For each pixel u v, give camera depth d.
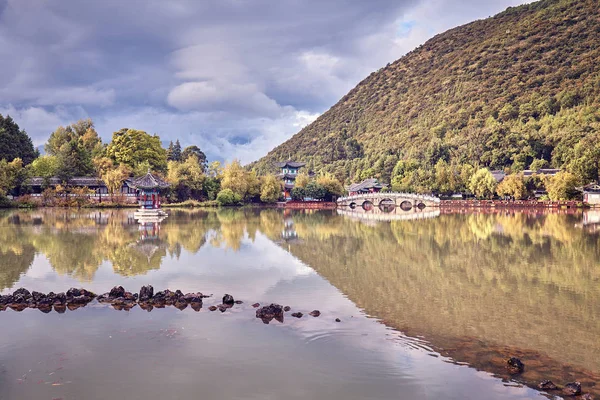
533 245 46.72
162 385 14.59
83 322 20.30
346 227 66.38
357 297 25.23
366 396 14.08
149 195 82.81
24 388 14.28
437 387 14.67
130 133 128.00
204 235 53.00
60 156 118.75
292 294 25.67
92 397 13.81
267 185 134.62
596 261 37.34
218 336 18.70
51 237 49.59
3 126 128.62
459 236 54.75
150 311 21.91
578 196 112.69
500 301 24.73
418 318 21.52
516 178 122.44
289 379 15.08
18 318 20.78
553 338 19.09
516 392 14.38
